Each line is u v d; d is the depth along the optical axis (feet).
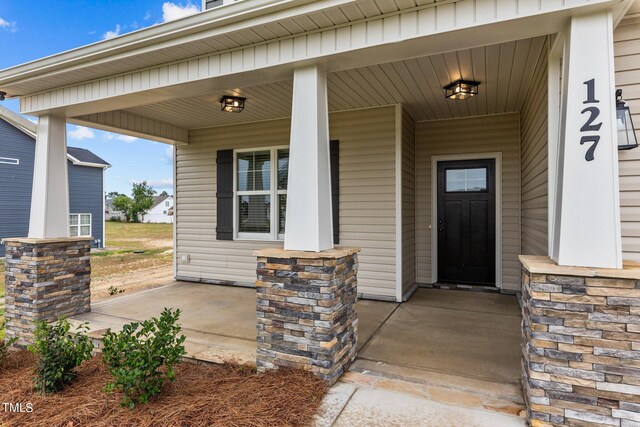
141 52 10.12
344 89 14.62
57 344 9.28
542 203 11.72
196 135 21.76
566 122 7.11
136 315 14.40
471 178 18.98
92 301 16.80
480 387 8.48
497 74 12.91
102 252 44.50
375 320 13.76
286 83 13.85
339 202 17.99
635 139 7.88
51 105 13.03
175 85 10.66
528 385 7.17
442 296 17.47
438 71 12.69
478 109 17.51
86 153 53.36
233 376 9.07
